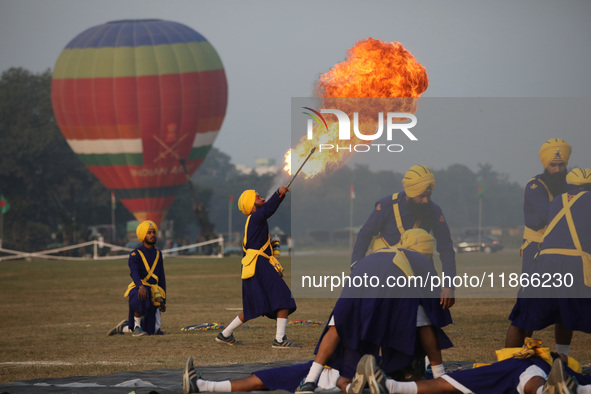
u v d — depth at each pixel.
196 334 43.78
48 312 60.88
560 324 27.34
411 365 23.81
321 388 23.67
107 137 198.75
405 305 23.06
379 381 21.94
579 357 31.72
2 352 37.22
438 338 23.55
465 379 22.17
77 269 123.62
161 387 25.62
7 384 26.94
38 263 147.12
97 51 199.00
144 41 199.88
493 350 33.69
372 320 22.97
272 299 37.44
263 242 37.84
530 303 26.16
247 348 37.22
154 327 44.03
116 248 178.38
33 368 31.95
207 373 28.50
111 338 42.59
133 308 43.56
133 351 36.81
